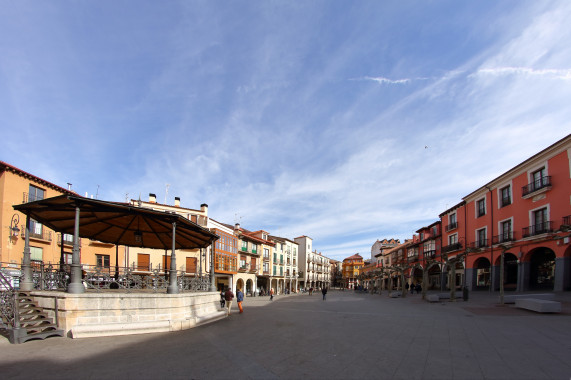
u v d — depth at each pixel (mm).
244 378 5488
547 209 21688
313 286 88250
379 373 5629
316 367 6070
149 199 35625
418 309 17266
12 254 20062
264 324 11891
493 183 27875
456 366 5910
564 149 20406
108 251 28922
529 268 23391
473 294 26453
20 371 5863
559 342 7664
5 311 8797
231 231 43469
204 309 13594
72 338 8664
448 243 37438
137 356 6941
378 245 88312
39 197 22547
